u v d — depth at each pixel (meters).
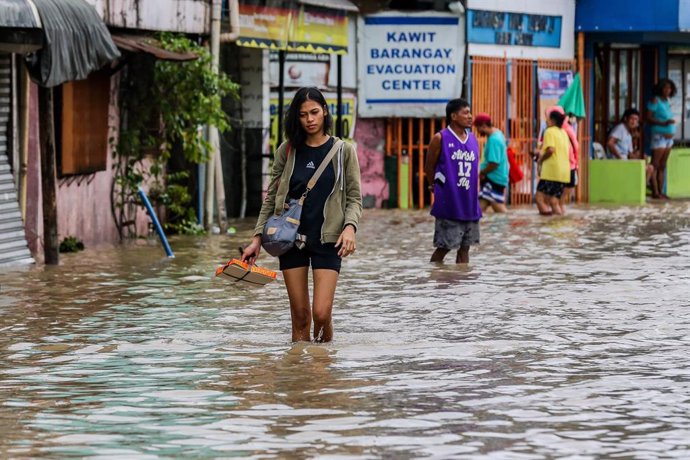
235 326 13.64
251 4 27.80
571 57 38.25
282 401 9.85
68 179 21.89
